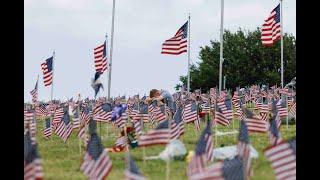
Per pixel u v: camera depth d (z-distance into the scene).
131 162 25.02
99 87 56.16
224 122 52.59
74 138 62.53
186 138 54.34
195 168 27.97
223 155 37.41
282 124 68.25
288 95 92.31
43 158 44.94
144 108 67.44
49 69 91.88
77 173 37.28
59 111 67.50
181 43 84.88
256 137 54.03
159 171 35.88
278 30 93.06
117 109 52.03
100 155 29.83
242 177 28.20
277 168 27.83
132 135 48.84
